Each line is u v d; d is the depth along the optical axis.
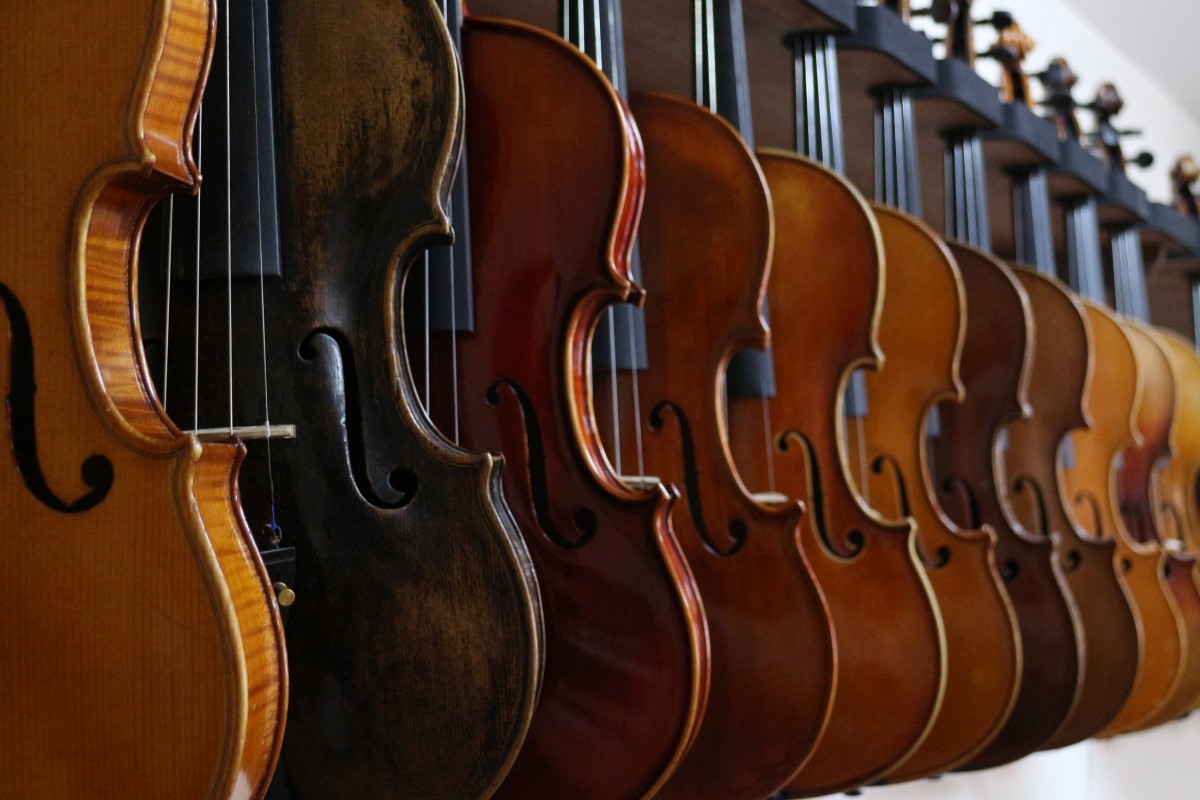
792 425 2.66
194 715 1.23
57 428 1.30
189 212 1.67
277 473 1.63
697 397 2.36
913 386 3.04
